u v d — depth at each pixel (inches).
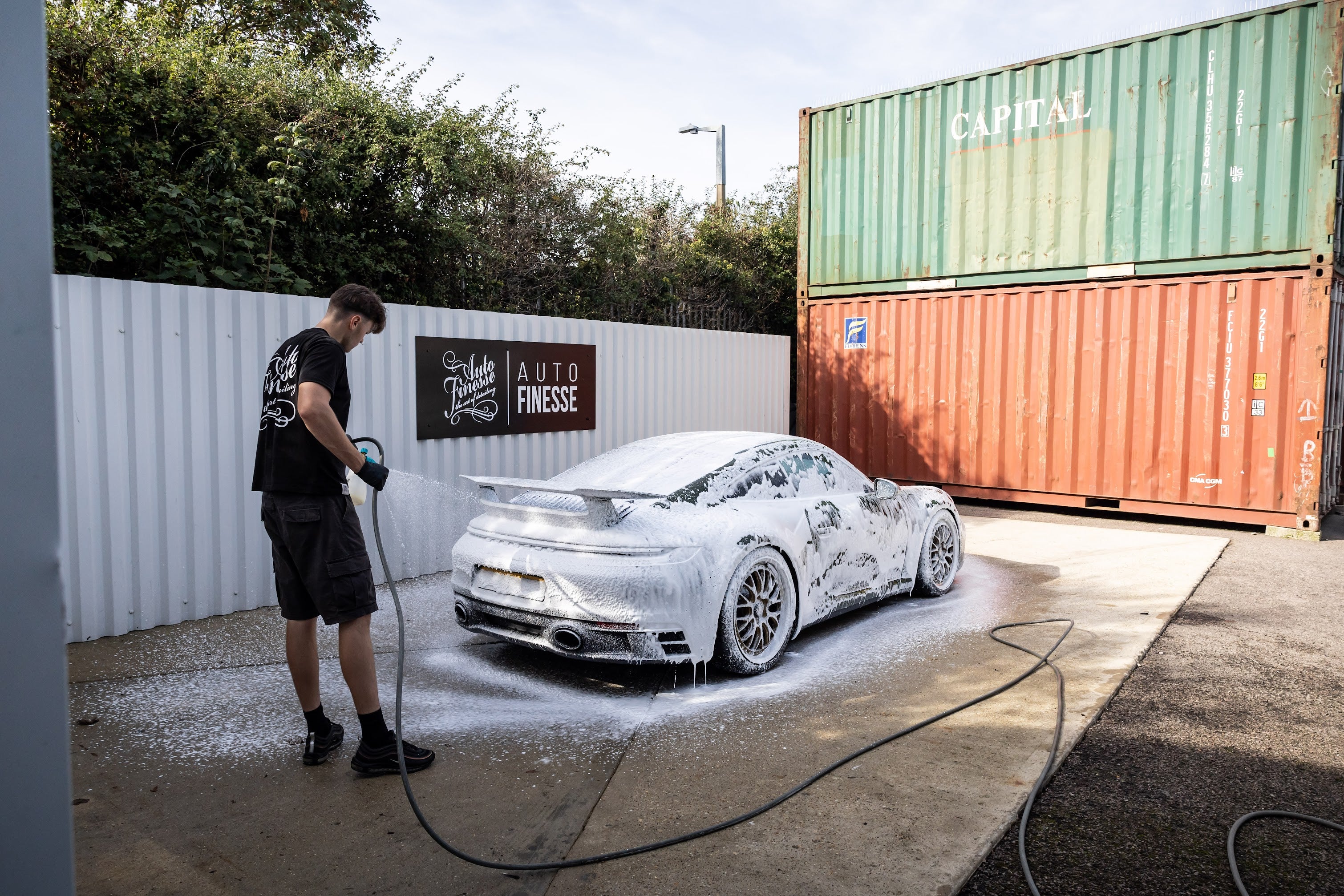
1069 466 364.8
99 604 182.7
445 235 388.2
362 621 120.1
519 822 107.6
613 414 318.7
